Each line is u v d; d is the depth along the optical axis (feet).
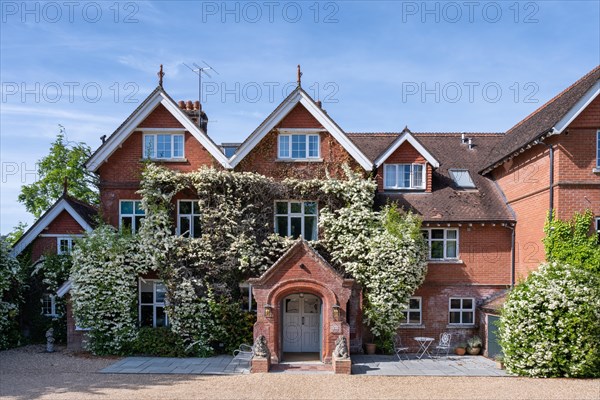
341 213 65.26
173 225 66.90
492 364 57.62
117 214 68.69
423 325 66.80
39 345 69.56
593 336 49.96
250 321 63.16
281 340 57.82
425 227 67.56
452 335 66.64
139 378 49.44
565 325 49.78
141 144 69.26
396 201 70.03
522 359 51.13
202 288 63.72
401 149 71.77
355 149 67.87
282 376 50.55
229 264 63.52
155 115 69.31
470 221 66.80
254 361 52.54
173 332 62.18
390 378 50.03
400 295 62.80
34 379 48.91
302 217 67.56
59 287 70.54
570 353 50.08
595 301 50.24
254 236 64.28
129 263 64.44
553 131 56.65
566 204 57.62
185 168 69.00
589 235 57.52
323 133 69.36
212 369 53.83
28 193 113.80
